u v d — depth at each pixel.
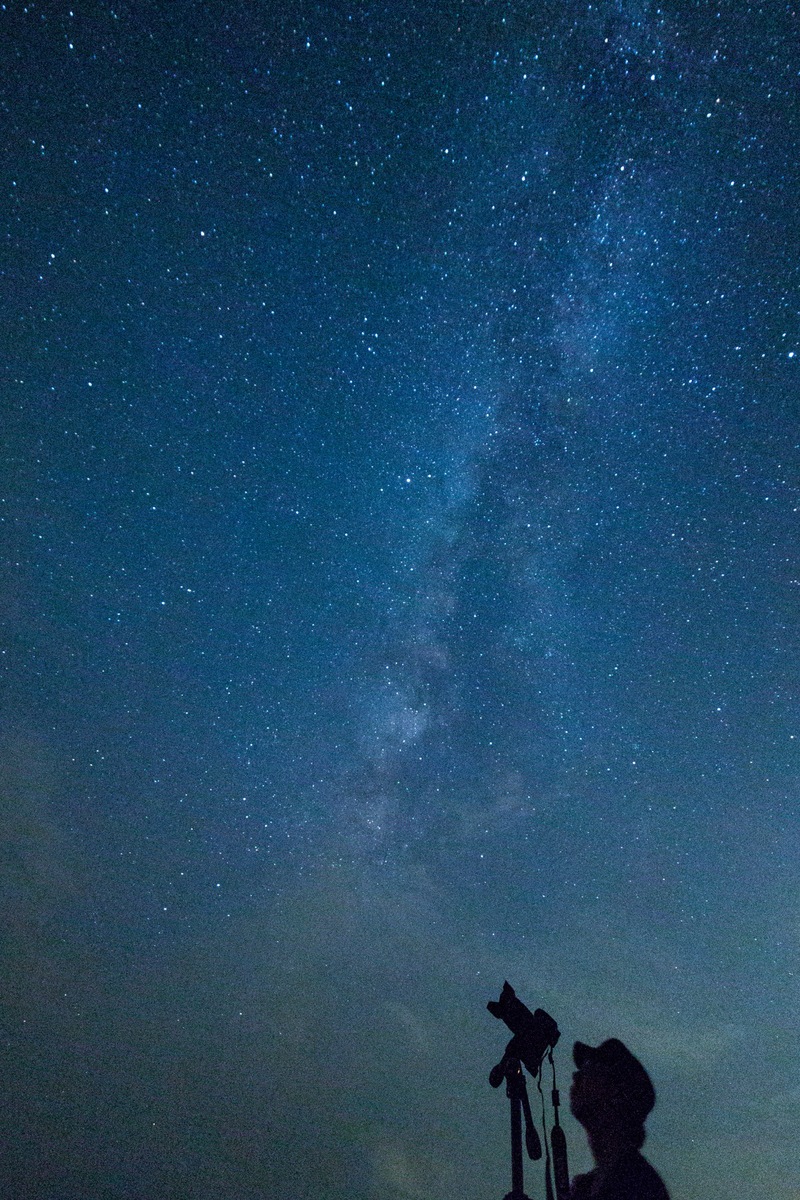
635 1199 1.61
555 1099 2.08
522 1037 2.25
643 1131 1.73
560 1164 1.94
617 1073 1.77
